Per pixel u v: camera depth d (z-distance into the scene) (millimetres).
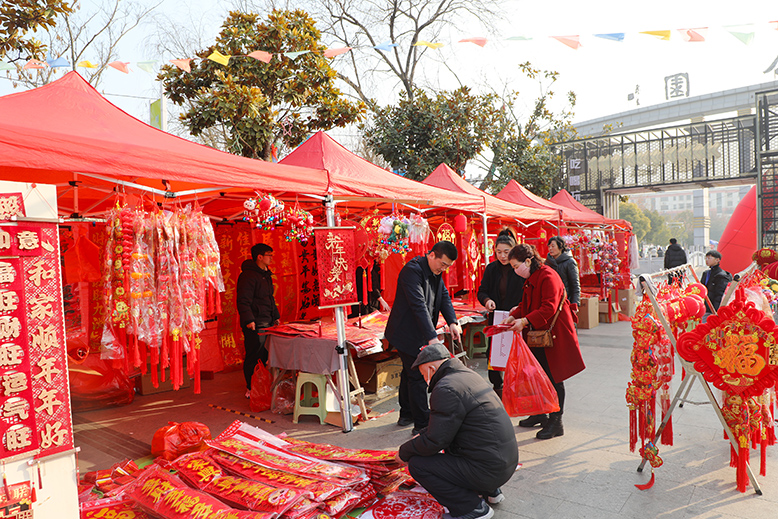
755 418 3012
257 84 10289
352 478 2902
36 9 8273
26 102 3641
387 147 14203
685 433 4074
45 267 2158
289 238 4352
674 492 3080
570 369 4016
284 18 10430
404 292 4203
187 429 3834
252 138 10180
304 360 4586
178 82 10352
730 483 3178
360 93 16094
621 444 3879
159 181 4027
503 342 4531
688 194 96438
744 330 2873
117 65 5395
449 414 2613
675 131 15766
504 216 7574
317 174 4340
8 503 2025
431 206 6129
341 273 4410
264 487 2773
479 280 7512
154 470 3062
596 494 3078
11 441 2043
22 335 2082
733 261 13375
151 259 3258
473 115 14016
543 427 4078
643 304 3188
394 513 2789
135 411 4984
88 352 4977
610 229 11375
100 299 5113
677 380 5785
